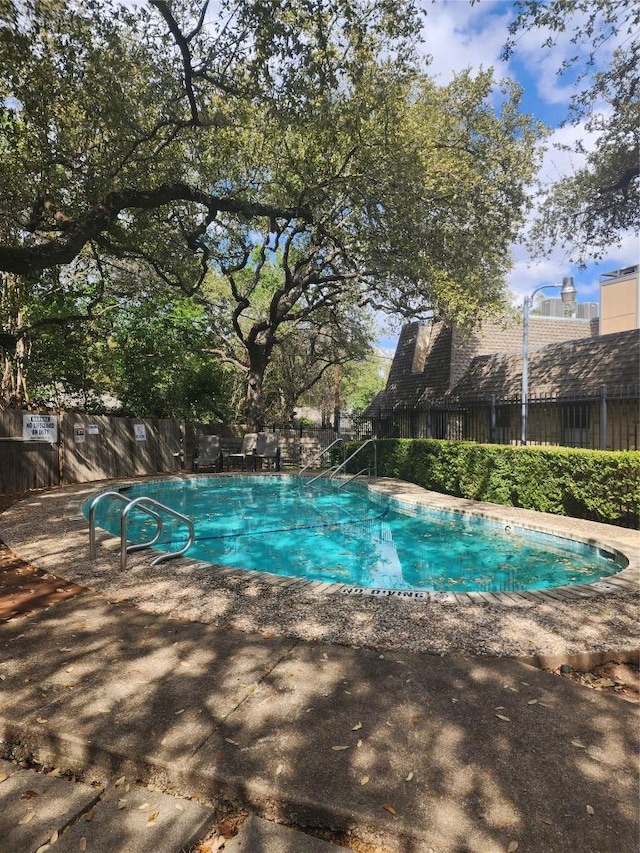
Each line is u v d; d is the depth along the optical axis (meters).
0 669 3.14
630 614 4.12
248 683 2.96
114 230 11.06
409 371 19.95
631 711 2.72
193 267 14.93
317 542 7.89
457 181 11.55
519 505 9.52
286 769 2.22
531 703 2.78
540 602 4.37
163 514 9.95
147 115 9.34
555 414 12.96
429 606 4.26
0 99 7.73
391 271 12.43
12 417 10.66
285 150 11.70
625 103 9.51
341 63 7.25
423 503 9.70
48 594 4.52
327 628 3.78
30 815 2.06
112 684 2.95
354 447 16.11
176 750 2.34
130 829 1.99
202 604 4.25
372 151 10.54
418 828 1.90
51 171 8.74
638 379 11.00
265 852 1.90
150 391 17.12
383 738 2.44
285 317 18.53
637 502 7.41
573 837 1.86
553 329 19.53
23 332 13.34
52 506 8.84
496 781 2.15
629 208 11.45
